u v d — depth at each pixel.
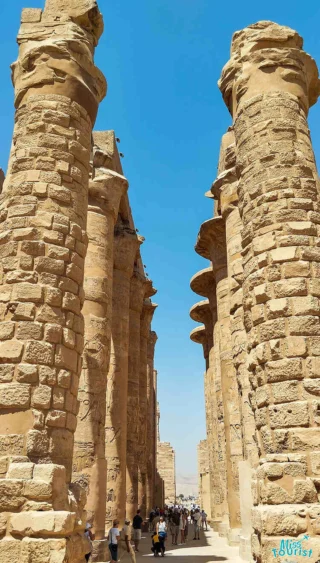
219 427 21.58
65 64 10.14
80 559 7.40
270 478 7.41
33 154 9.31
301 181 9.23
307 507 7.05
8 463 7.22
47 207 8.96
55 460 7.60
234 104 10.92
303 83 10.41
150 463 30.45
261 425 8.08
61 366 8.14
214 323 25.17
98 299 15.48
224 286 20.05
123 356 19.36
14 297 8.22
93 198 16.77
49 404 7.77
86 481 13.25
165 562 13.70
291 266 8.55
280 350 8.11
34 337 8.02
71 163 9.58
